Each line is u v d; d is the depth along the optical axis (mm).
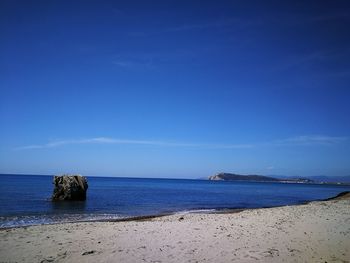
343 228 15297
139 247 10617
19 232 13539
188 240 11812
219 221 17438
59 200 39438
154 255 9625
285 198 60500
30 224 20797
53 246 10680
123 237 12328
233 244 11234
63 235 12734
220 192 78375
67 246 10688
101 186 94250
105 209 31953
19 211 28141
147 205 37938
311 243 11781
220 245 11039
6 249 10234
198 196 59312
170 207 36094
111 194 55969
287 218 18688
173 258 9328
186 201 46188
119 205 36656
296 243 11695
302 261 9352
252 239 12172
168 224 16156
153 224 16219
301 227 15266
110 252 9898
